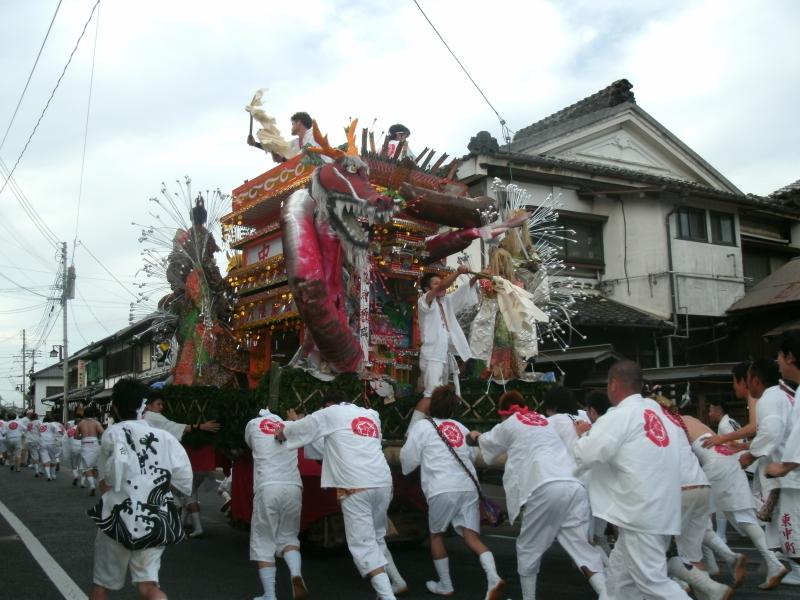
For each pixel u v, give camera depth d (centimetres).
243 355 952
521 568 531
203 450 859
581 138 1731
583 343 1625
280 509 572
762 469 625
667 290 1680
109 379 3741
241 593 614
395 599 565
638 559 401
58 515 1095
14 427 2064
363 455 559
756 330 1727
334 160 730
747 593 605
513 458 544
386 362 807
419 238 846
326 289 680
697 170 1872
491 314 833
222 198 953
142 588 421
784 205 2006
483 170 1508
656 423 417
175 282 927
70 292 3262
